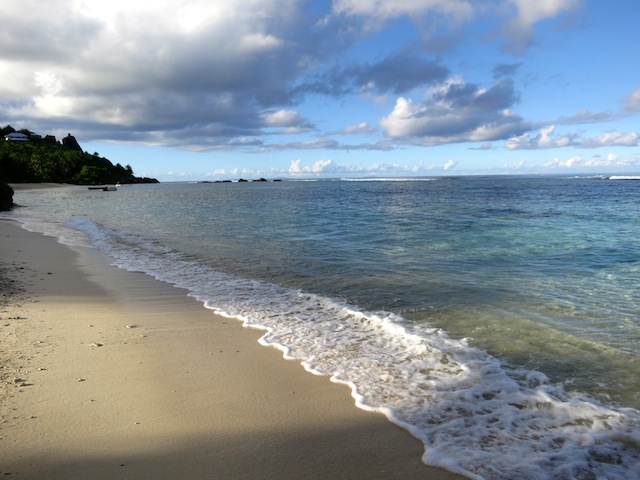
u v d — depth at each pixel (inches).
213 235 687.1
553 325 245.4
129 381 177.9
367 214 1032.8
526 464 123.6
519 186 2760.8
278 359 204.4
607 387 171.9
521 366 193.0
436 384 176.4
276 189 3329.2
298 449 131.8
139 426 143.3
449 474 119.8
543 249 508.4
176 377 183.0
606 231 667.4
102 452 128.3
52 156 5428.2
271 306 297.4
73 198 2153.1
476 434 139.9
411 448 132.6
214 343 225.9
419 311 277.7
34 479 115.3
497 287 334.6
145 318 269.3
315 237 642.8
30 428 140.1
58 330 241.4
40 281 365.7
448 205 1314.0
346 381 179.9
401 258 463.8
